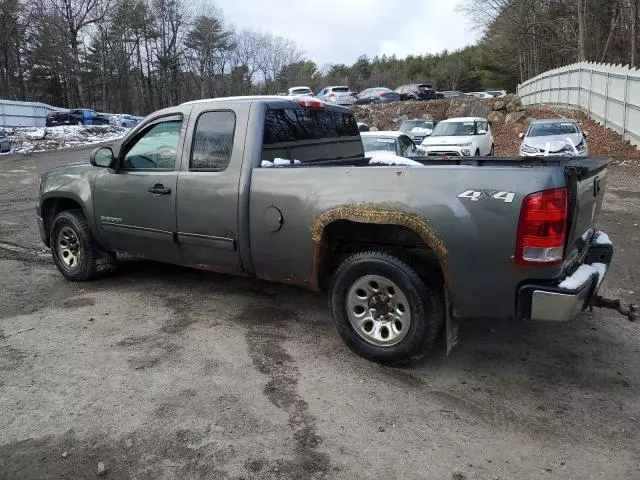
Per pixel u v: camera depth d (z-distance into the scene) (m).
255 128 4.26
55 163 20.03
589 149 18.36
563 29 42.06
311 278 4.02
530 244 3.12
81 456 2.80
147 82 73.81
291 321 4.61
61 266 5.80
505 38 52.31
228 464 2.73
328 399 3.35
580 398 3.37
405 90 38.38
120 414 3.17
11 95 67.31
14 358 3.91
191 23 71.94
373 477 2.64
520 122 24.28
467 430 3.03
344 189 3.72
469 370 3.74
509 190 3.16
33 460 2.77
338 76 87.56
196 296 5.23
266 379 3.59
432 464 2.73
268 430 3.02
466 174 3.31
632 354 3.96
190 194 4.52
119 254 5.83
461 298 3.39
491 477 2.64
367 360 3.86
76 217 5.59
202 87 74.75
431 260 3.65
